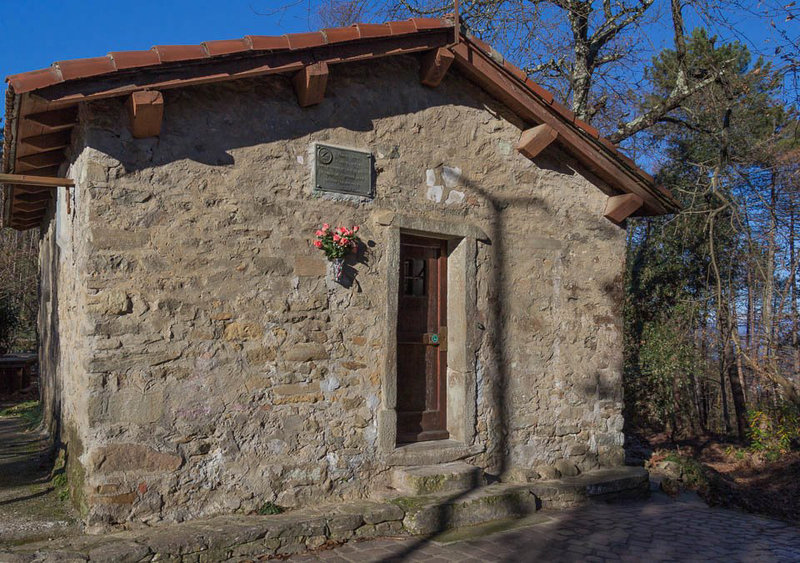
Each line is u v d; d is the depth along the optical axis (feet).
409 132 18.20
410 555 14.14
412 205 18.10
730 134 37.29
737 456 33.81
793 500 25.52
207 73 13.93
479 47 18.45
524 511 17.58
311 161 16.34
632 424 40.09
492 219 19.72
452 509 16.08
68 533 12.80
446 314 19.56
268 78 15.83
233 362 14.88
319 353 16.12
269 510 14.94
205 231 14.71
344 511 15.17
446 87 19.01
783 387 34.04
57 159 17.24
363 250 17.04
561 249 21.12
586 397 21.29
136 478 13.47
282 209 15.83
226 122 15.16
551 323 20.75
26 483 16.55
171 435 13.96
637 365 37.50
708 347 40.50
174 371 14.08
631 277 41.91
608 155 20.97
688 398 41.09
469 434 18.67
